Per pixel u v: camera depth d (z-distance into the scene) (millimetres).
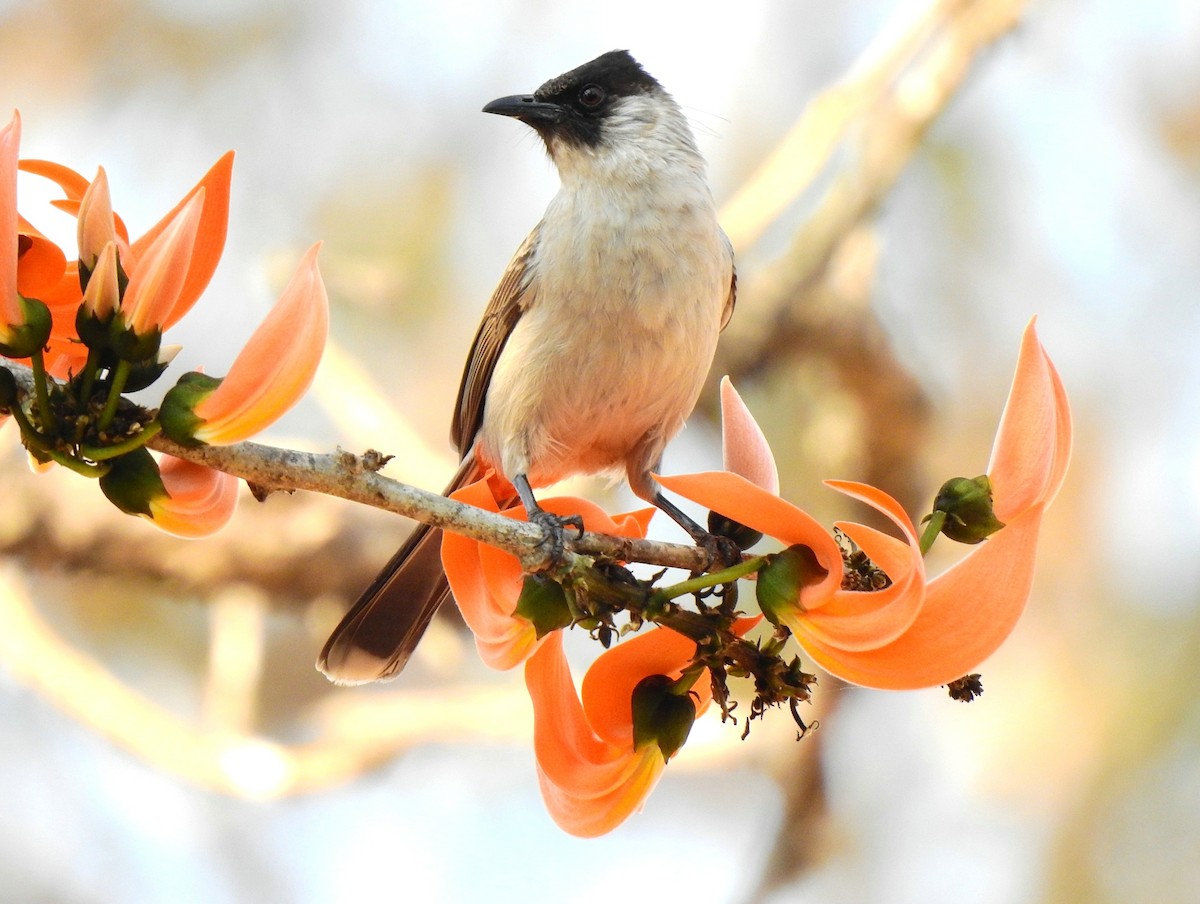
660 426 8852
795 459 11859
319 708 11938
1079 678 11672
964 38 11422
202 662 12539
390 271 12500
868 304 11664
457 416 9758
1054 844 11336
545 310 8555
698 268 8477
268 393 3783
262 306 12445
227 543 10734
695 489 4168
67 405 3828
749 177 12922
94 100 12914
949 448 11961
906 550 4043
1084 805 11352
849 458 11812
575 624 4555
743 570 4273
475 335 9250
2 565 10531
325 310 3793
